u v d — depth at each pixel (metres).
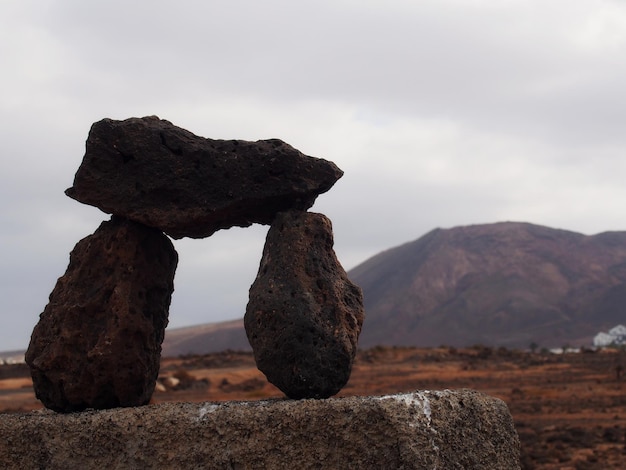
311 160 1.79
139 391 1.78
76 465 1.66
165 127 1.78
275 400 1.67
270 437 1.58
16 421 1.70
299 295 1.70
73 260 1.81
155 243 1.81
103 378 1.75
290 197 1.77
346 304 1.73
